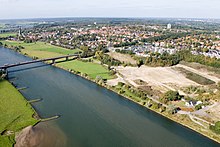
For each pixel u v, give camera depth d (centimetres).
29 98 16788
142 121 13912
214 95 17212
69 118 13962
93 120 13850
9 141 11106
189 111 14738
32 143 11144
